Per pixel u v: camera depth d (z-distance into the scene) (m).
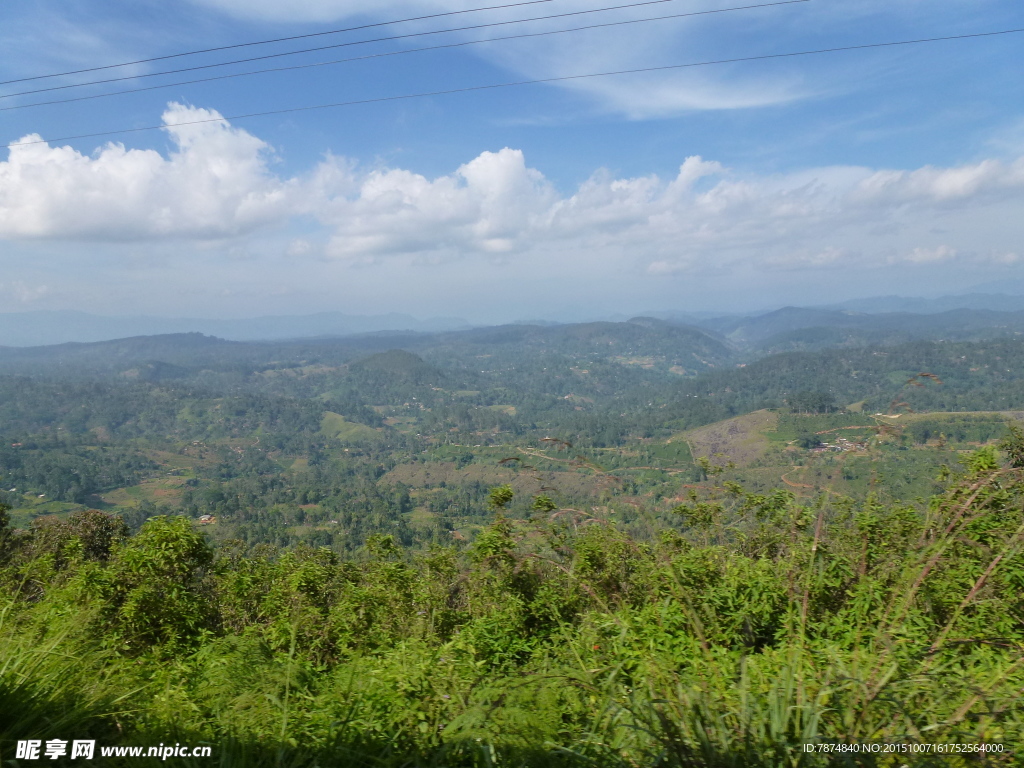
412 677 3.24
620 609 3.96
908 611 3.49
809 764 2.16
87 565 5.70
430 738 2.69
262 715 2.92
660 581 4.02
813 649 3.20
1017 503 3.78
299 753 2.55
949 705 2.50
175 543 5.38
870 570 4.05
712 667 2.85
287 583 5.61
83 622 4.50
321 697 3.33
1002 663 2.93
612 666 3.22
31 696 2.81
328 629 5.06
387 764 2.46
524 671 3.42
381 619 5.23
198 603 5.43
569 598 4.50
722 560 4.68
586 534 4.61
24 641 3.38
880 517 4.16
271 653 4.59
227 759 2.45
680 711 2.43
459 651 3.90
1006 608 3.54
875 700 2.41
